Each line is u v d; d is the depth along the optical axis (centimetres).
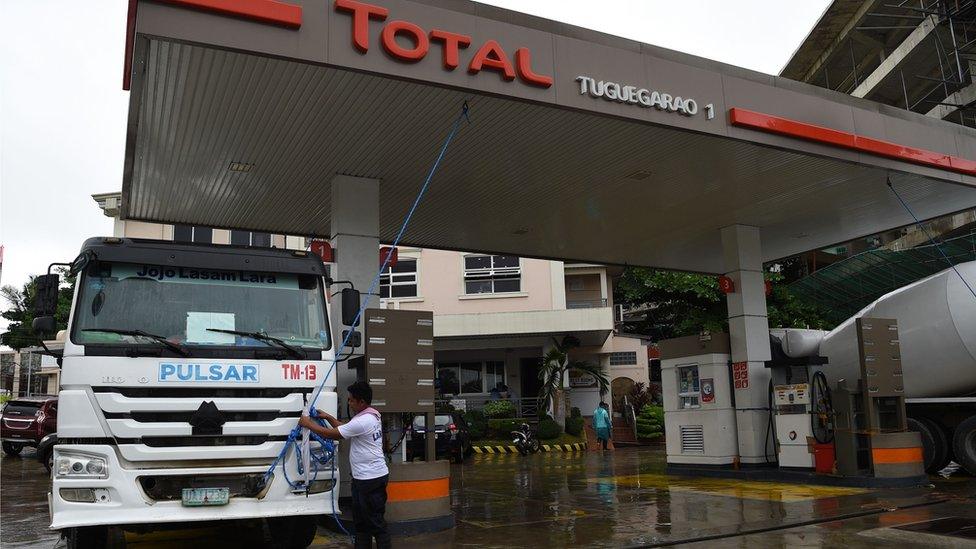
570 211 1320
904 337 1316
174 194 1167
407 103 855
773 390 1347
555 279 2731
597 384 2819
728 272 1443
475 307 2741
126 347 620
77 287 641
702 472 1399
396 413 880
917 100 3139
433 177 1112
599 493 1195
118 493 593
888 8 2911
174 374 623
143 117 874
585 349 2877
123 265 664
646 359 2964
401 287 2778
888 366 1202
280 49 723
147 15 675
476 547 751
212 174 1077
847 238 1580
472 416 2453
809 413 1258
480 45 826
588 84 881
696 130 954
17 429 1966
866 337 1191
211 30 696
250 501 634
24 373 3497
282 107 855
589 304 2958
